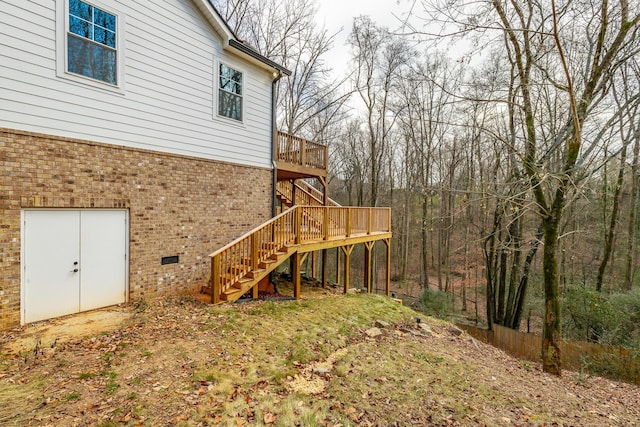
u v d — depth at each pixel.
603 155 6.80
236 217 8.70
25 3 4.95
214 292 6.80
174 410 3.21
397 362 5.54
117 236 6.27
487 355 7.58
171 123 7.12
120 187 6.23
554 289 7.30
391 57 18.38
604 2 6.14
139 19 6.45
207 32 7.86
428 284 19.72
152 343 4.68
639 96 6.13
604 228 13.69
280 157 10.15
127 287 6.42
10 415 2.90
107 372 3.79
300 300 8.59
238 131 8.74
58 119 5.34
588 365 8.88
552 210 7.19
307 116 21.66
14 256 4.91
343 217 10.67
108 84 5.99
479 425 3.79
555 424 4.20
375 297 10.28
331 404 3.82
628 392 7.23
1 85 4.72
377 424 3.53
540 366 8.18
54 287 5.43
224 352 4.66
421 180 19.92
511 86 8.94
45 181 5.19
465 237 17.98
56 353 4.18
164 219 7.02
